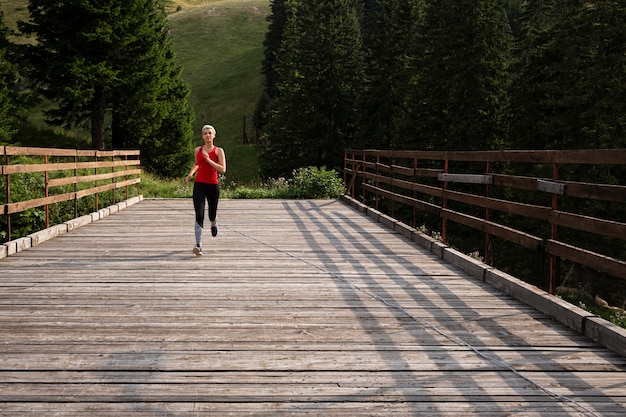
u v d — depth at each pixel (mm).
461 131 35000
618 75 28922
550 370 3955
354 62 49969
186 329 4758
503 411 3309
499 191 32125
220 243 9258
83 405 3320
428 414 3262
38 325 4832
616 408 3357
